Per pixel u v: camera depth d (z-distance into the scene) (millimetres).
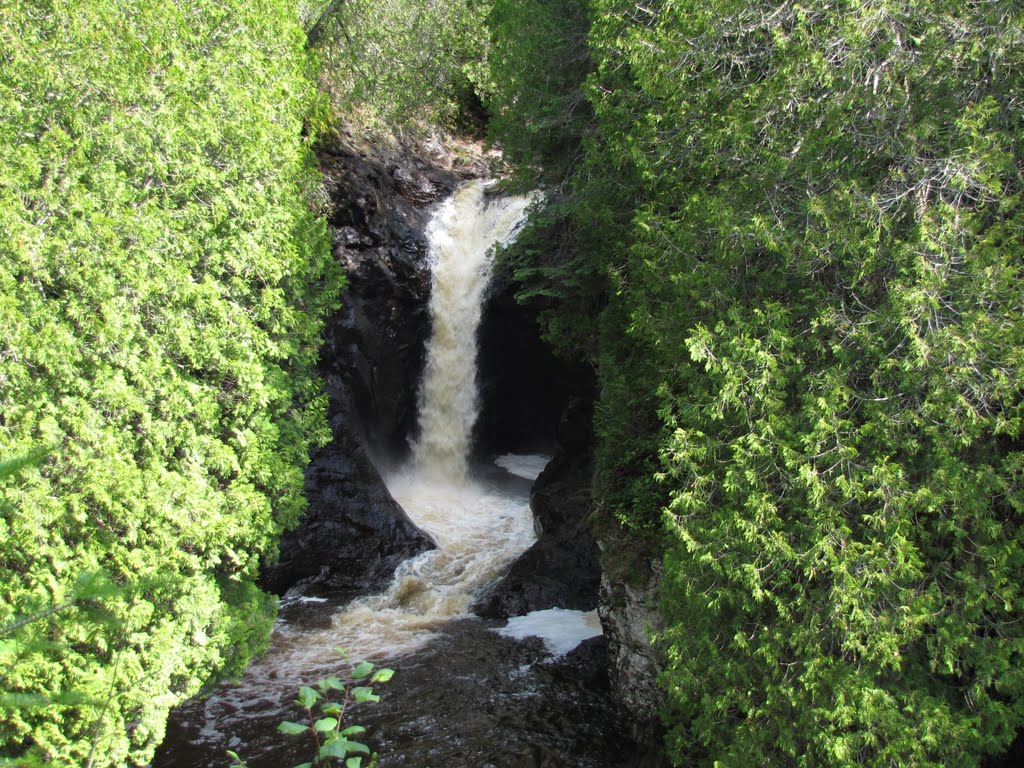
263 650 10953
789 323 7926
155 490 9172
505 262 20984
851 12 7844
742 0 8992
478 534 18516
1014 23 6824
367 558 17062
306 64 16859
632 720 10906
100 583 3229
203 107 11094
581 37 15484
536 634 14000
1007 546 6348
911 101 7453
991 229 6836
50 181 9281
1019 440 7117
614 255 12945
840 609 6535
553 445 24422
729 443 7703
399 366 22219
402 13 24516
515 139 16734
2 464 2918
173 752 10867
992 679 6543
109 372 9219
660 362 9938
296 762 10617
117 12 10828
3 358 8516
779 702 7082
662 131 10477
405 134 26031
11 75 9398
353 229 20562
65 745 7656
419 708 11789
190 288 10180
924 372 6668
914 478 7102
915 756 6164
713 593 7590
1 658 6992
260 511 10883
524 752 10641
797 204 8086
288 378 12305
